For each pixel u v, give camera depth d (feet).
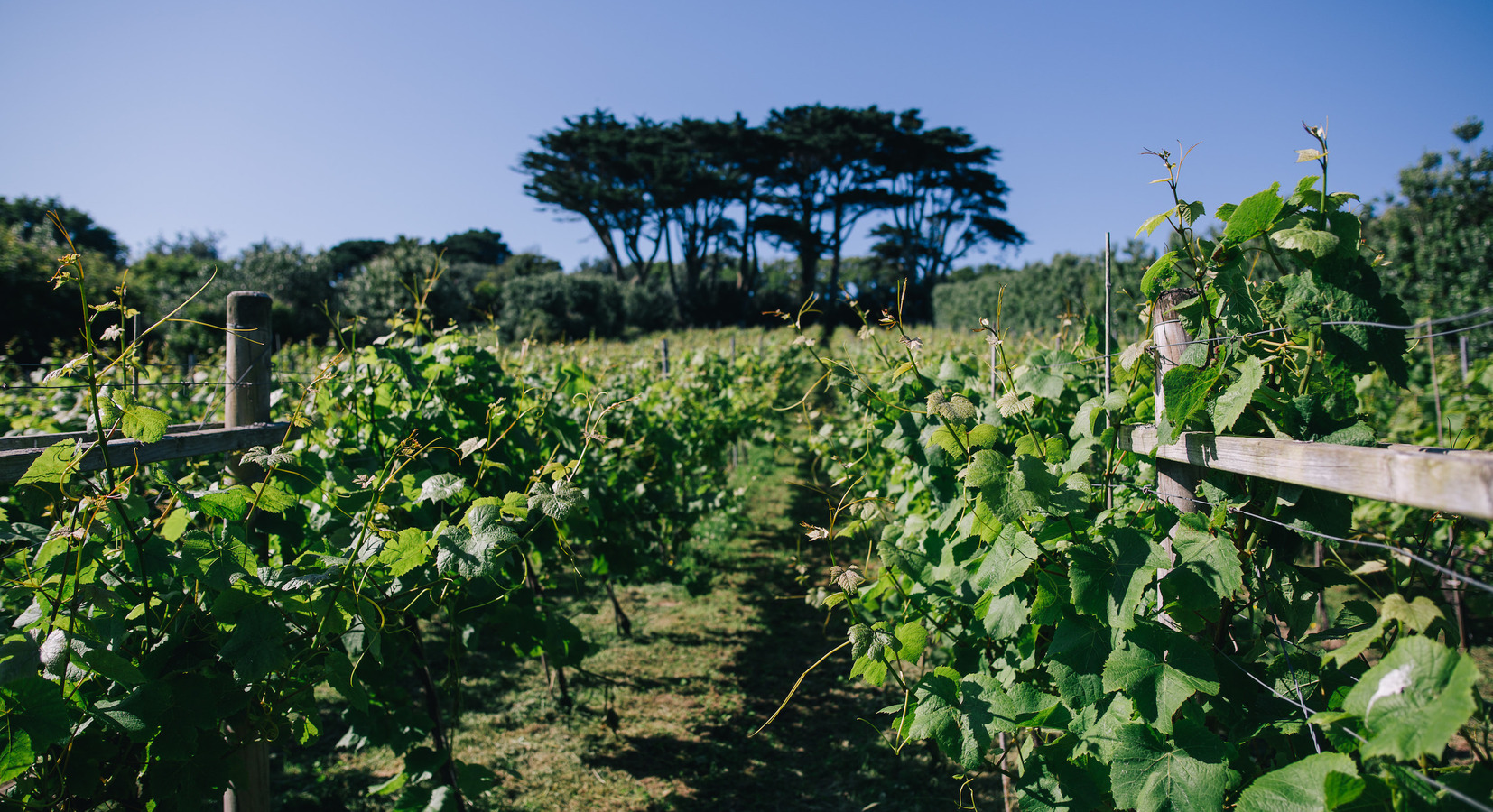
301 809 9.38
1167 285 5.15
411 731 8.24
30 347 46.14
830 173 134.41
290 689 5.47
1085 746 4.88
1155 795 4.18
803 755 10.64
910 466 9.30
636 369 21.67
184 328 42.24
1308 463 3.35
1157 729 4.19
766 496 27.12
